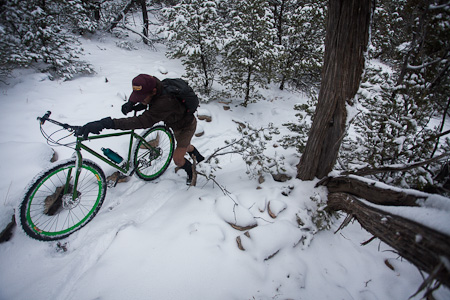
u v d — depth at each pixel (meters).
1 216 2.01
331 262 2.04
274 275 1.81
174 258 1.83
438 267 0.88
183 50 5.01
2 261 1.84
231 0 5.98
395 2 3.49
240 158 3.87
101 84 4.95
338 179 2.17
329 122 2.13
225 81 5.91
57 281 1.77
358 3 1.63
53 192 2.31
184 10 4.80
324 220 2.29
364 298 1.81
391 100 2.57
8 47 4.22
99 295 1.61
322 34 6.39
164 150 3.46
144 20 9.86
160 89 2.17
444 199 1.17
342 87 1.93
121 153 3.21
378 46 4.35
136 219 2.37
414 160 2.54
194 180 2.77
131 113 4.03
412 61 2.45
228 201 2.34
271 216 2.27
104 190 2.39
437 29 2.02
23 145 2.66
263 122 5.58
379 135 2.69
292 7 7.77
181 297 1.62
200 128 4.41
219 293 1.65
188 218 2.22
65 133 3.32
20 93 4.03
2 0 4.17
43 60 4.87
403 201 1.41
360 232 2.40
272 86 7.63
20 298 1.64
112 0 9.78
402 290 1.88
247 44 5.32
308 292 1.76
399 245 1.20
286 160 2.97
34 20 4.51
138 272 1.74
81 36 8.02
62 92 4.38
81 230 2.22
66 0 5.42
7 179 2.31
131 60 7.08
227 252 1.91
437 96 2.39
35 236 1.95
